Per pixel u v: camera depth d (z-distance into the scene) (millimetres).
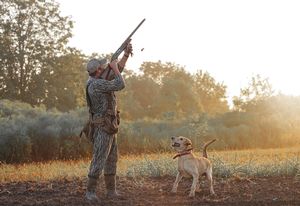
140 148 26391
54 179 12359
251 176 12055
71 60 46094
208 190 10039
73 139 24328
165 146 24516
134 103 56500
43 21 44812
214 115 36906
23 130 23266
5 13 44031
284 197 9234
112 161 9117
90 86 8609
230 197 9297
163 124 31734
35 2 44656
